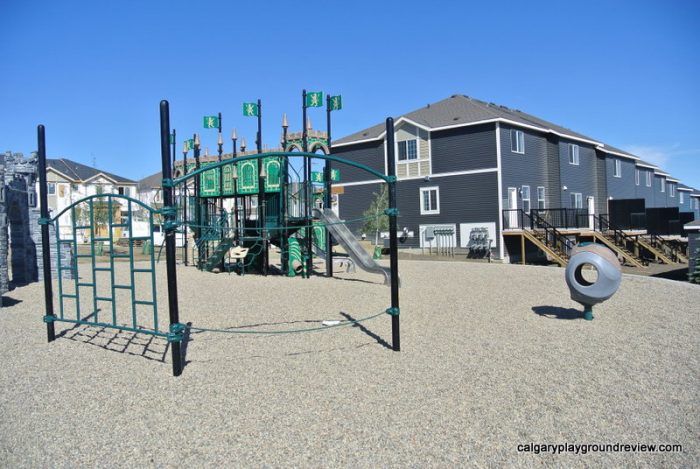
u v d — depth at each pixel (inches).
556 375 210.5
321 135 592.7
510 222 1030.4
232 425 165.3
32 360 240.5
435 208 1090.7
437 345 259.8
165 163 217.8
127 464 141.9
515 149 1069.1
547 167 1175.0
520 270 659.4
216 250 645.9
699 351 248.2
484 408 176.2
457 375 211.2
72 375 217.3
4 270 454.6
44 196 280.2
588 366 223.3
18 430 164.1
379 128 1246.9
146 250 1143.6
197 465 140.9
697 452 146.0
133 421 169.8
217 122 649.0
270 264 770.8
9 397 192.4
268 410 176.7
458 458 142.8
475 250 1024.9
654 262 1058.1
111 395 193.2
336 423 165.5
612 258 311.0
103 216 1494.8
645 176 1708.9
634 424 163.8
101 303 397.1
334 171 727.1
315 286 489.7
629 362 229.5
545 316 334.0
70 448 151.6
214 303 393.7
